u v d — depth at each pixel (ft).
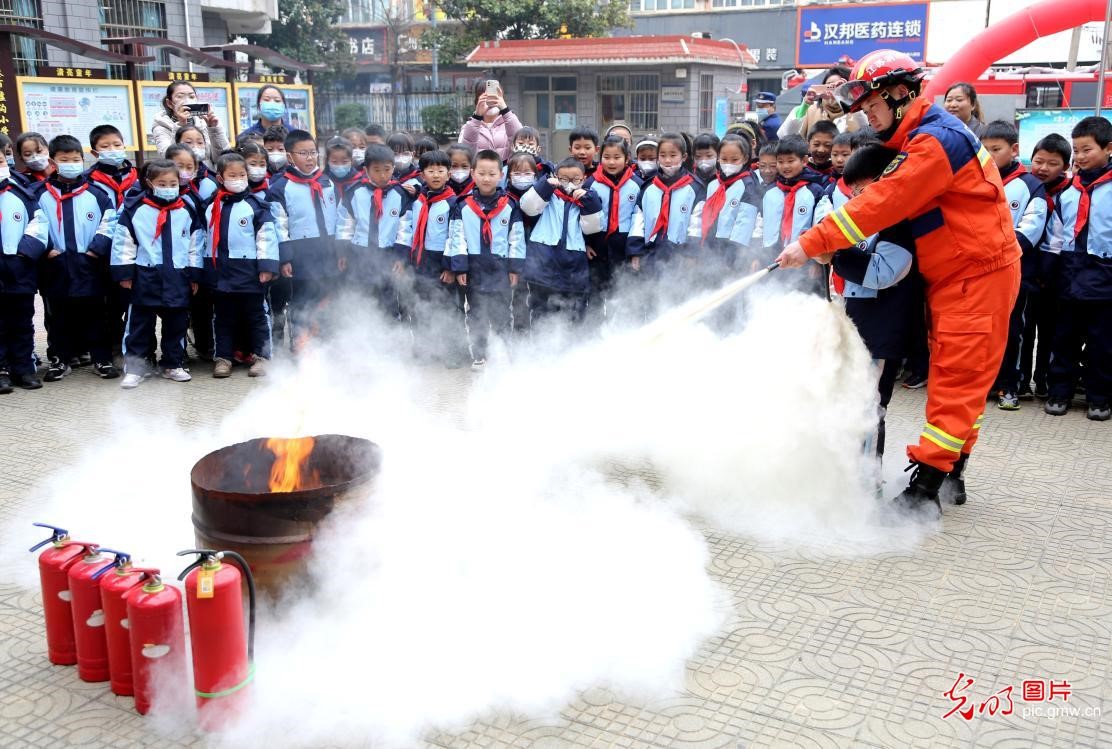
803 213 19.80
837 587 12.12
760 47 92.99
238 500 10.41
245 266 22.21
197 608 8.89
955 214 12.99
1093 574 12.45
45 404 20.48
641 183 22.07
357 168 23.90
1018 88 50.55
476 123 26.73
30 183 21.35
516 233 21.99
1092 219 18.12
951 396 13.55
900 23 79.66
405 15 110.73
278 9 74.49
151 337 22.99
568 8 79.25
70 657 10.36
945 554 13.07
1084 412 19.67
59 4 47.57
